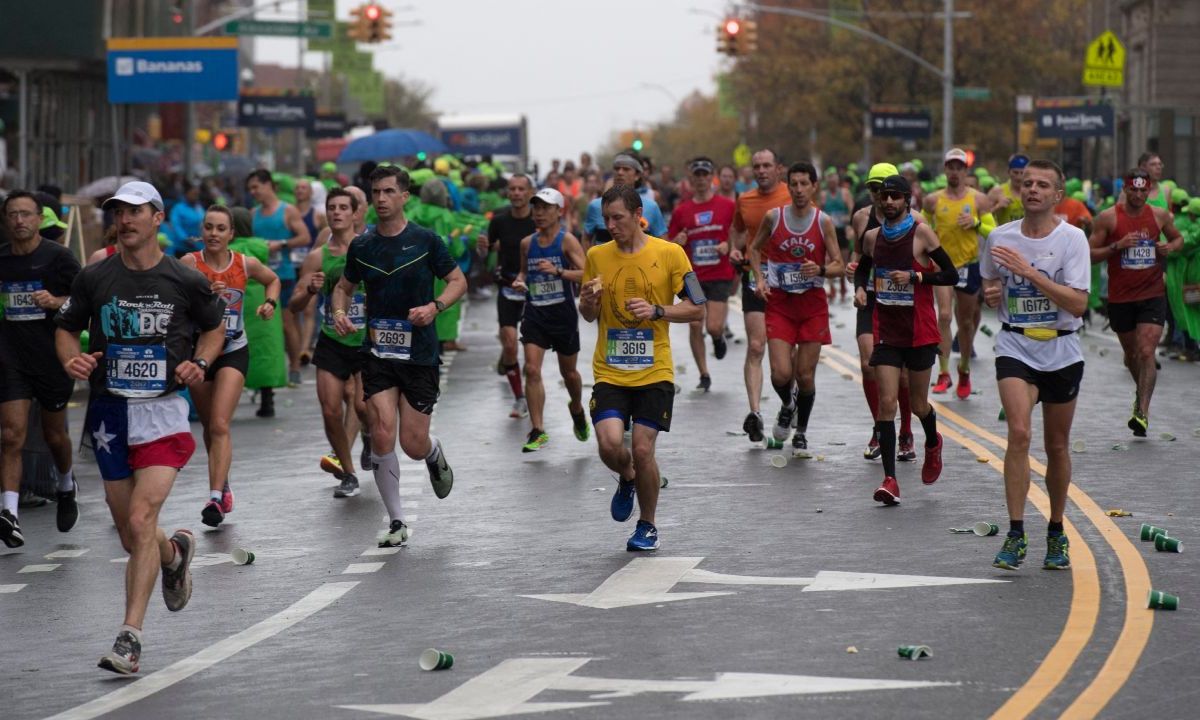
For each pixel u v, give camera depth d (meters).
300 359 50.75
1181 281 47.78
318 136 165.50
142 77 63.69
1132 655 18.06
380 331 25.84
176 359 19.70
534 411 35.91
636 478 24.66
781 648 18.75
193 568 24.86
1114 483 29.75
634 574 23.06
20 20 100.56
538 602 21.59
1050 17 178.25
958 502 28.20
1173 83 134.00
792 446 34.81
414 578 23.52
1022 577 22.22
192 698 17.64
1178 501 27.89
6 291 27.02
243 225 42.31
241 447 37.91
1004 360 22.69
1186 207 47.53
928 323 28.72
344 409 33.09
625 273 24.30
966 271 42.47
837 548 24.55
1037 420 38.22
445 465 26.81
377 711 16.72
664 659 18.42
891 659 18.12
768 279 33.75
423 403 26.05
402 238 25.67
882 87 172.00
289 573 24.25
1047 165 22.27
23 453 31.03
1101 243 36.25
